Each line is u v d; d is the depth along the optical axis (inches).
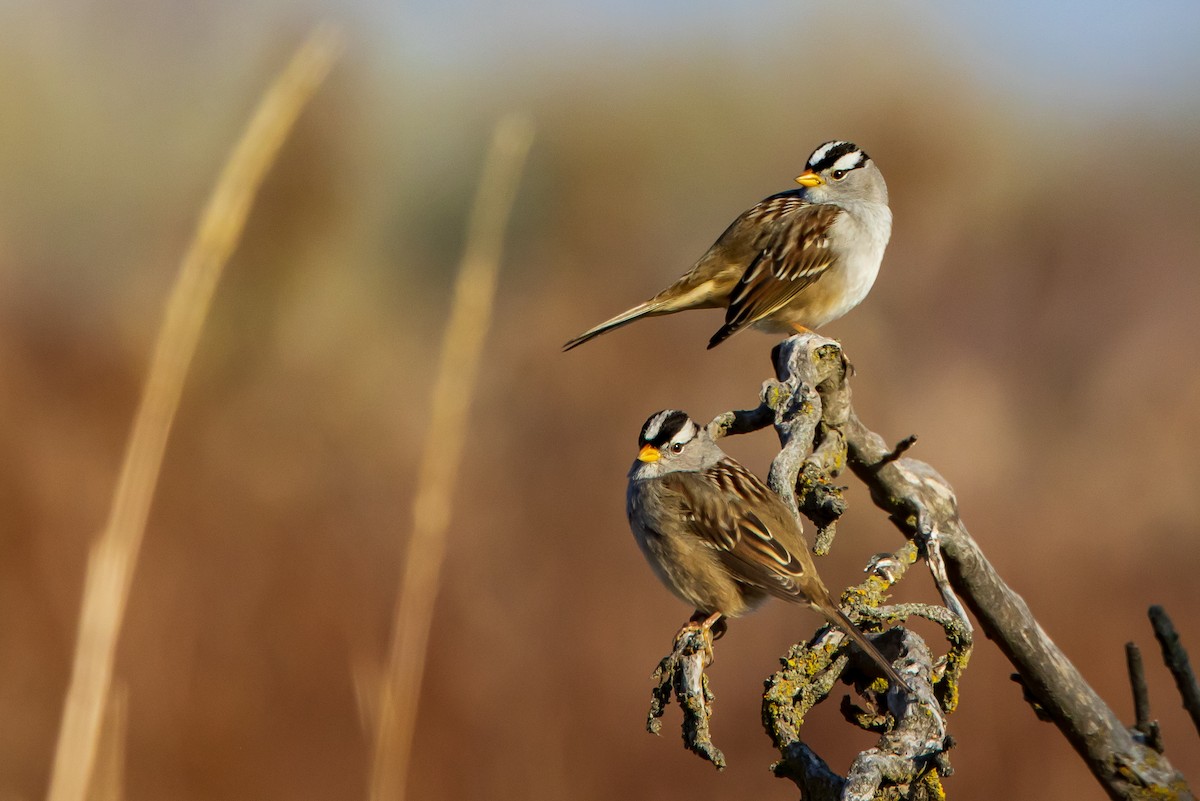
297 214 688.4
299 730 398.6
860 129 940.6
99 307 614.5
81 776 163.8
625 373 607.2
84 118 908.0
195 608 426.9
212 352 624.7
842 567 500.4
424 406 636.7
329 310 716.0
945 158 880.9
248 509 482.6
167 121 879.7
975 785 401.1
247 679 410.3
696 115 1027.9
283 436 565.6
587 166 932.0
